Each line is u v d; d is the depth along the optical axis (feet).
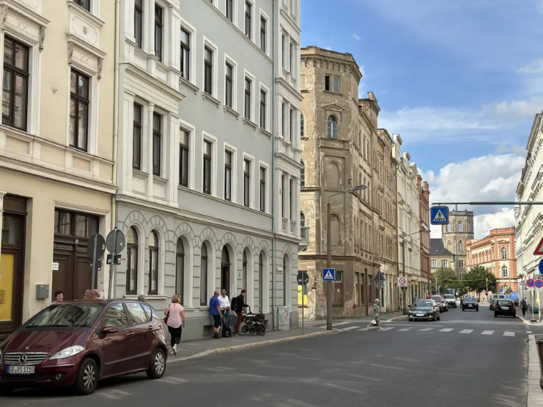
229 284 102.42
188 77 90.68
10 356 39.34
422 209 411.13
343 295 182.19
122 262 71.72
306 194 180.14
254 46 114.21
